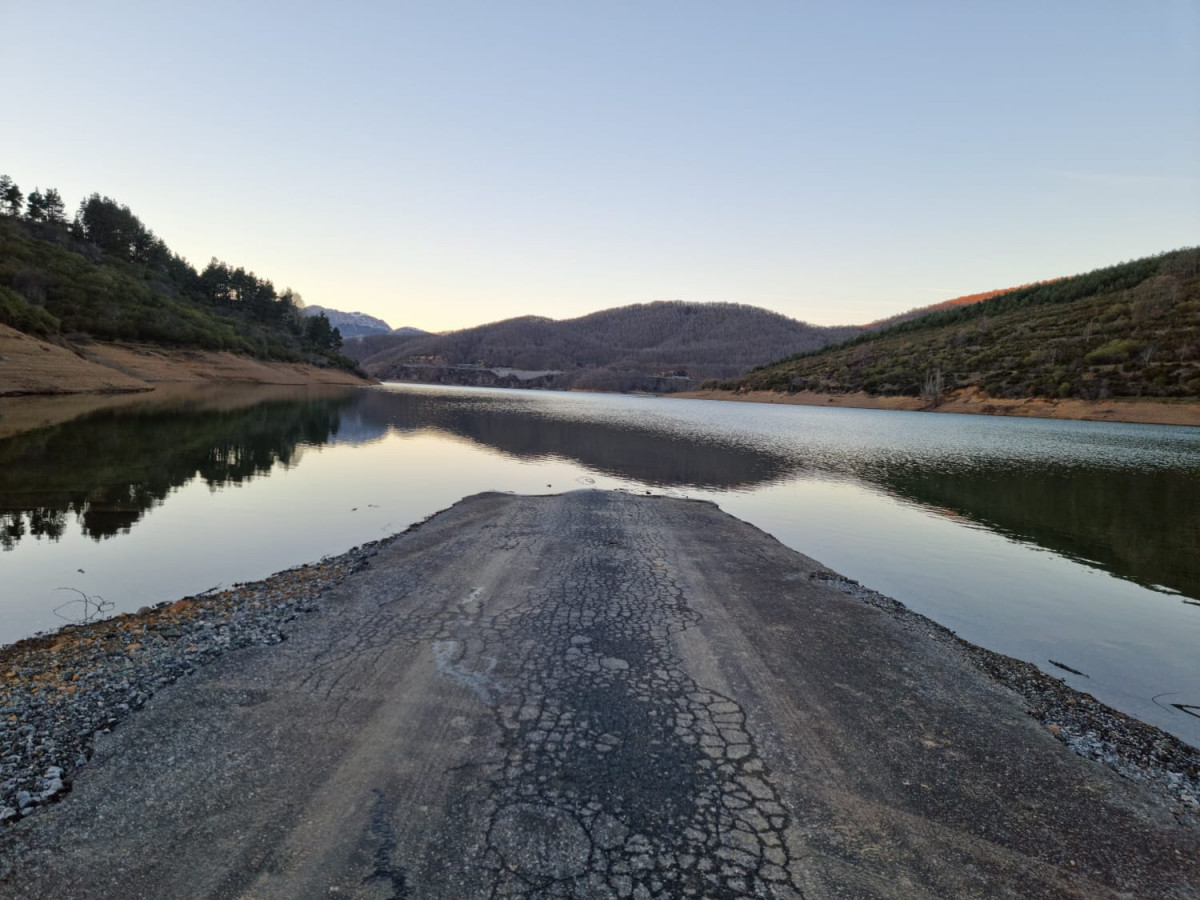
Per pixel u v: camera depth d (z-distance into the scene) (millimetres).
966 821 3617
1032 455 29969
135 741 4059
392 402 64188
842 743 4430
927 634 7004
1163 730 5242
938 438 39812
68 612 6980
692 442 33281
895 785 3943
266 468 18531
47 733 4121
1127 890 3137
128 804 3418
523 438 32438
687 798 3660
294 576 8328
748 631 6609
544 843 3215
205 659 5430
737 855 3197
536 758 4004
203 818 3324
